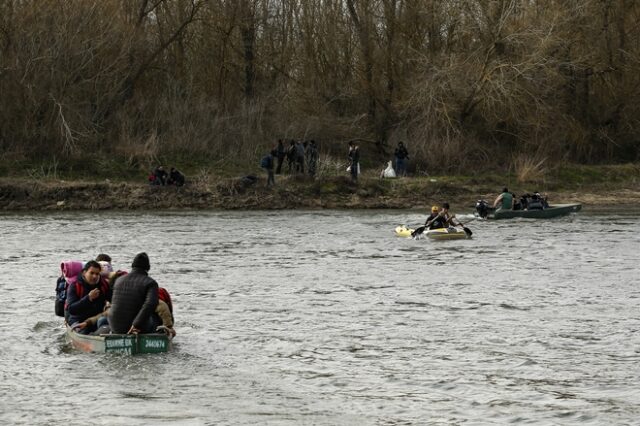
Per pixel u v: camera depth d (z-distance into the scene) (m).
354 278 41.19
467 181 82.69
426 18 90.12
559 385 23.92
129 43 86.62
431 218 57.72
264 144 88.19
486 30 87.25
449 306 34.38
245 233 59.59
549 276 41.53
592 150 93.06
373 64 92.38
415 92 88.25
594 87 94.44
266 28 98.56
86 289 28.02
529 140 89.69
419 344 28.31
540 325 30.97
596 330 30.17
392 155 89.94
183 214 71.50
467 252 50.38
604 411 21.81
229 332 29.88
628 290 37.72
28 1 82.44
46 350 27.31
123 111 87.00
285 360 26.39
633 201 80.50
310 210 75.00
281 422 21.05
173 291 37.72
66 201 74.38
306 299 35.91
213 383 24.05
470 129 89.44
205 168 82.44
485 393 23.25
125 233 59.16
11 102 80.56
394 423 21.03
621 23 92.25
